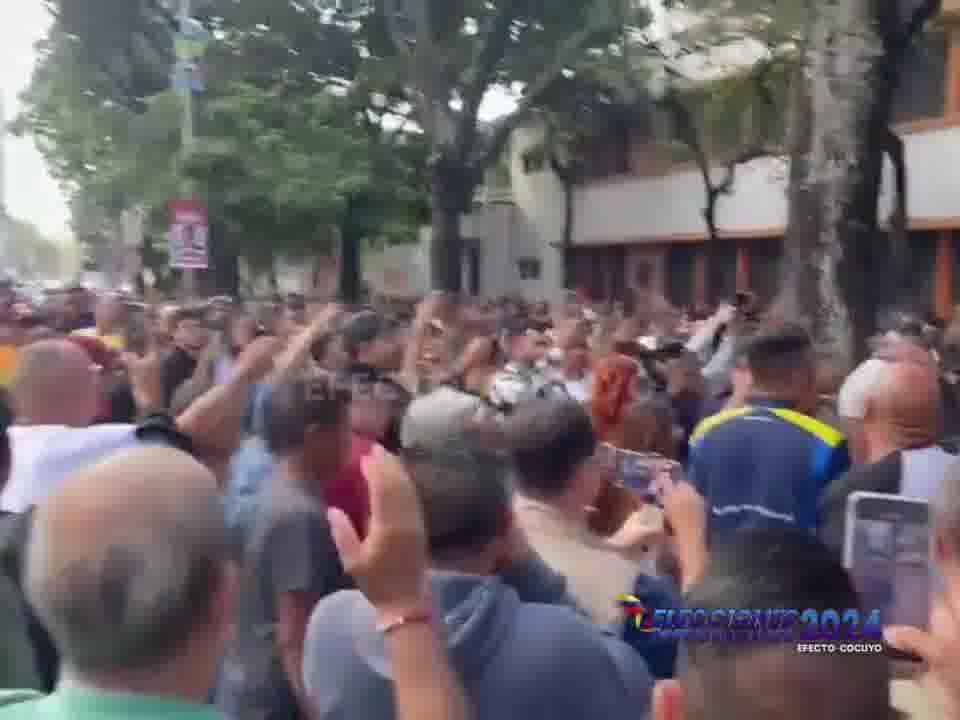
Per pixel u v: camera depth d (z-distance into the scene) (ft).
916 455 10.65
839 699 4.74
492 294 114.73
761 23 65.36
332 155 76.38
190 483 5.70
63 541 5.40
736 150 75.00
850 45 26.53
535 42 77.77
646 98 80.02
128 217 86.53
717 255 79.46
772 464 12.08
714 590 5.21
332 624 8.23
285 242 81.10
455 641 7.31
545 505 10.02
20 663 8.93
